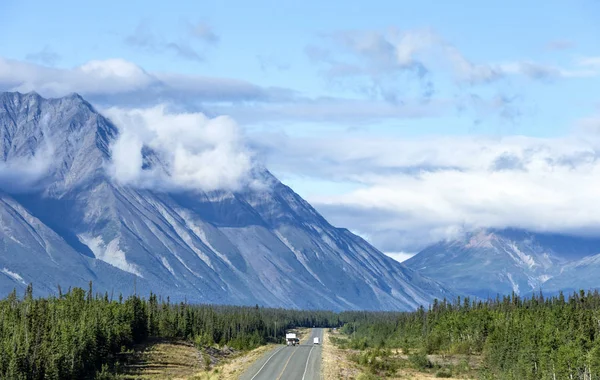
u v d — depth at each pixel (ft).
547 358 578.25
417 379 551.59
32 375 508.94
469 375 600.39
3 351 508.12
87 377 561.84
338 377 476.13
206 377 495.82
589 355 553.23
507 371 597.11
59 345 549.13
